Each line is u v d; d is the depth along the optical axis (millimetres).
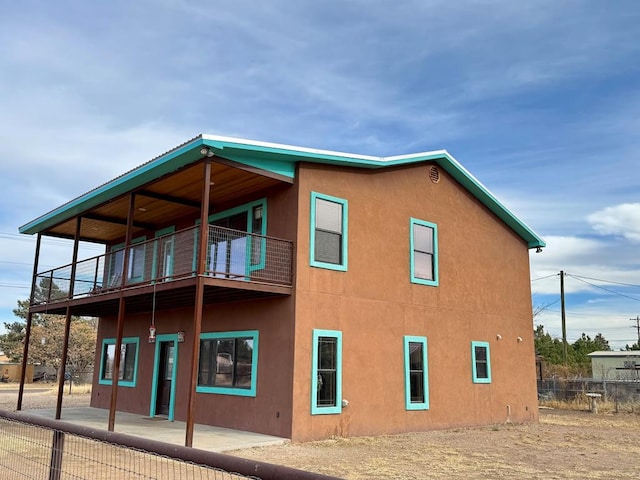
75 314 18500
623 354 39188
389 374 13859
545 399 24625
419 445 11992
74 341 41875
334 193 13469
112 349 19078
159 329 16562
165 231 17297
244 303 13531
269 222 13336
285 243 12602
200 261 11102
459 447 11867
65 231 18750
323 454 10422
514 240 18797
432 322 15266
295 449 10883
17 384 42125
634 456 11094
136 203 15125
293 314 12219
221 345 14031
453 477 8586
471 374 16125
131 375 17547
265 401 12414
